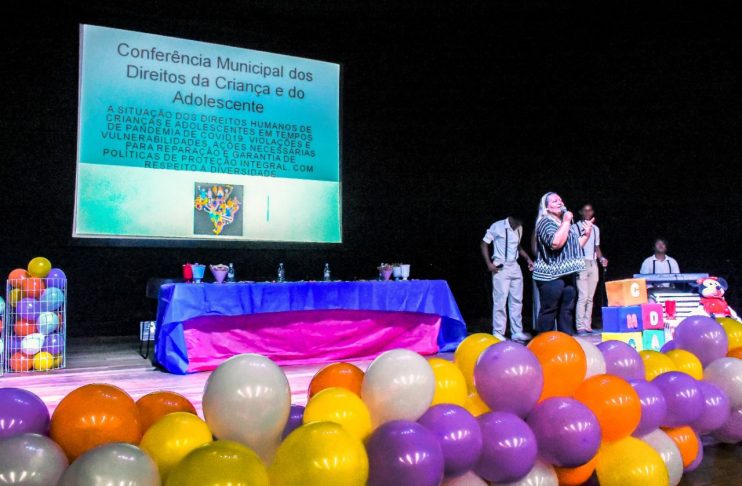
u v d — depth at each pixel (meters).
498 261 5.09
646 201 6.65
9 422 1.11
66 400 1.17
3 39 4.87
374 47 6.06
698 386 1.73
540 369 1.47
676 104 6.60
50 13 4.95
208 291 3.62
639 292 3.22
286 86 5.68
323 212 5.79
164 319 3.54
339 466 1.04
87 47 4.98
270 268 5.61
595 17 6.39
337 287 4.00
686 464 1.74
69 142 5.00
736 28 6.47
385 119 6.11
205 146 5.34
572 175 6.57
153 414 1.34
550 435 1.39
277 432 1.21
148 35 5.17
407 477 1.15
